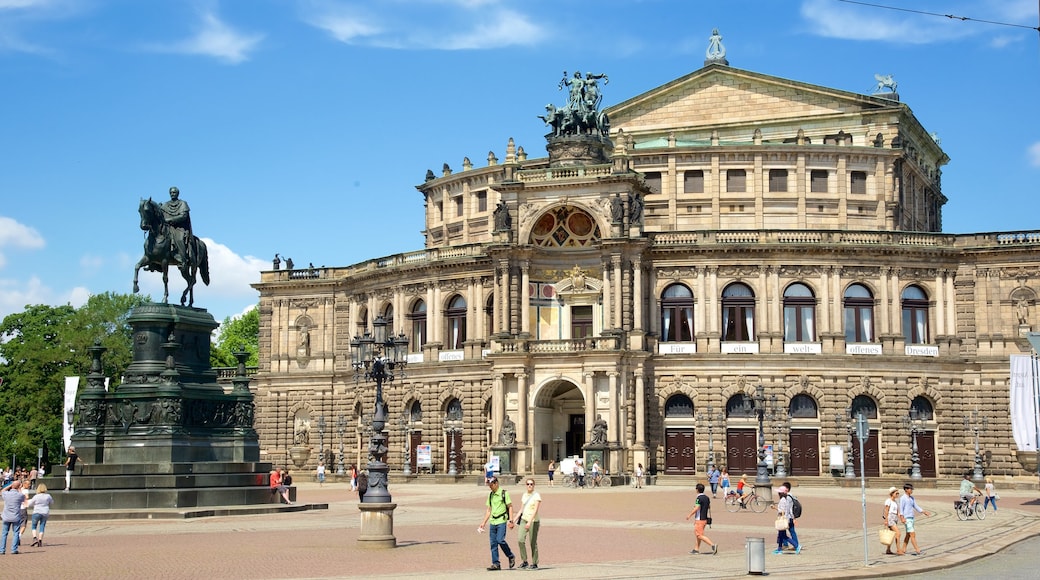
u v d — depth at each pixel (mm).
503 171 127875
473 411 122188
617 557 48938
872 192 129750
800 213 128250
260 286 141500
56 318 156000
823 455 114875
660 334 118312
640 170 130250
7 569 43219
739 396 116500
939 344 117875
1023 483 111875
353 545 52188
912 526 52500
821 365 115750
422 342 129250
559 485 109812
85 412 71812
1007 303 116875
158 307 73312
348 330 138125
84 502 66812
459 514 74062
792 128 136750
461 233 141875
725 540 57500
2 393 147250
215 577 40781
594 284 118562
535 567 44562
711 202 128750
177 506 67188
